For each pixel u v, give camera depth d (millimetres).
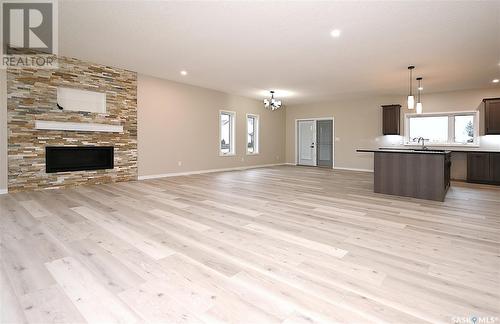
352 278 1911
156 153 6906
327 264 2121
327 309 1560
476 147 7367
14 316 1472
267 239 2635
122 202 4129
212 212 3592
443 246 2490
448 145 7742
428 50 4598
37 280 1835
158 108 6891
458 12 3287
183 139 7516
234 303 1606
